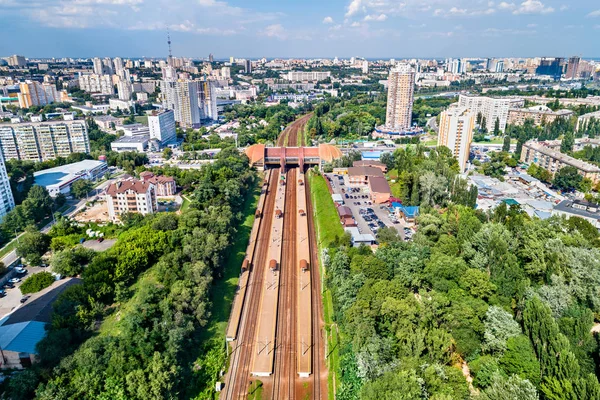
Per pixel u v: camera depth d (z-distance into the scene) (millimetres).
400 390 95500
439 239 169750
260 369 129000
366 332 120750
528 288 134625
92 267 154875
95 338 122688
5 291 163250
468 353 117750
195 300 142375
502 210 190125
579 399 87938
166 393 110625
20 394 107312
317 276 181750
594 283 134625
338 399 115688
